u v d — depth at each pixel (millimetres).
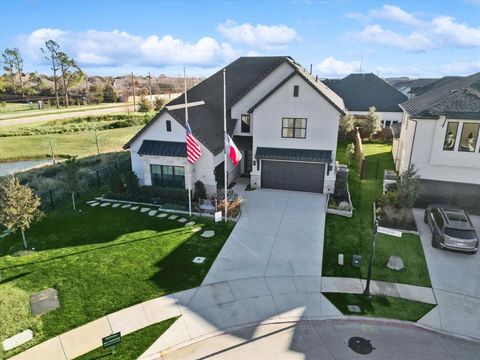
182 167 24156
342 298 14414
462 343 12172
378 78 51000
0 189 17938
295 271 16250
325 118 24453
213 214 22094
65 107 82438
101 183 28562
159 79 142625
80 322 12945
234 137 29031
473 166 21312
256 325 12906
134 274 15867
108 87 96562
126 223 21047
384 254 17766
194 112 26016
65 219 21672
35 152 39688
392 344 12062
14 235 19688
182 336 12344
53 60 85125
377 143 42250
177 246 18344
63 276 15703
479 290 14984
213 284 15234
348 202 24219
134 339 12180
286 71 27156
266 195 25688
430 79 66000
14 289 14062
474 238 17250
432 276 15930
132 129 55125
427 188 22922
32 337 12195
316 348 11844
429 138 21969
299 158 25016
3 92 97062
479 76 26203
